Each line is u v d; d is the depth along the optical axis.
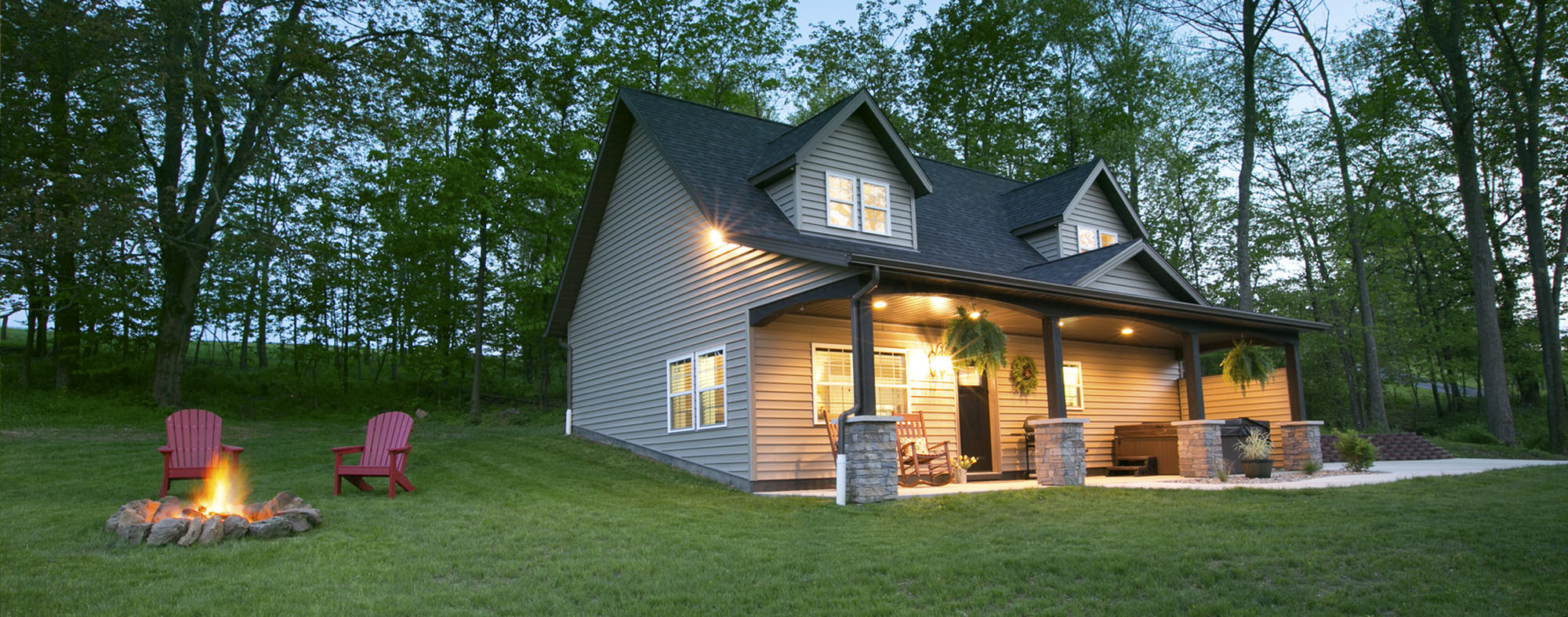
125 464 12.42
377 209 24.86
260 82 18.06
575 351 18.48
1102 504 9.38
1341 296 30.38
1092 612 5.51
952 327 12.57
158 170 20.80
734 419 12.82
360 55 18.41
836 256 10.34
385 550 7.28
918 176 14.73
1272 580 6.10
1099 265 14.34
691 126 15.48
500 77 23.73
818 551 7.37
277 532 7.71
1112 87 28.34
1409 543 7.00
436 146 24.42
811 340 13.41
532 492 10.95
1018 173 29.52
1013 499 9.88
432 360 24.89
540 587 6.22
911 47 29.16
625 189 16.72
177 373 20.88
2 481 10.81
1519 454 19.78
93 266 21.94
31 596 5.70
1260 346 17.92
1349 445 13.84
